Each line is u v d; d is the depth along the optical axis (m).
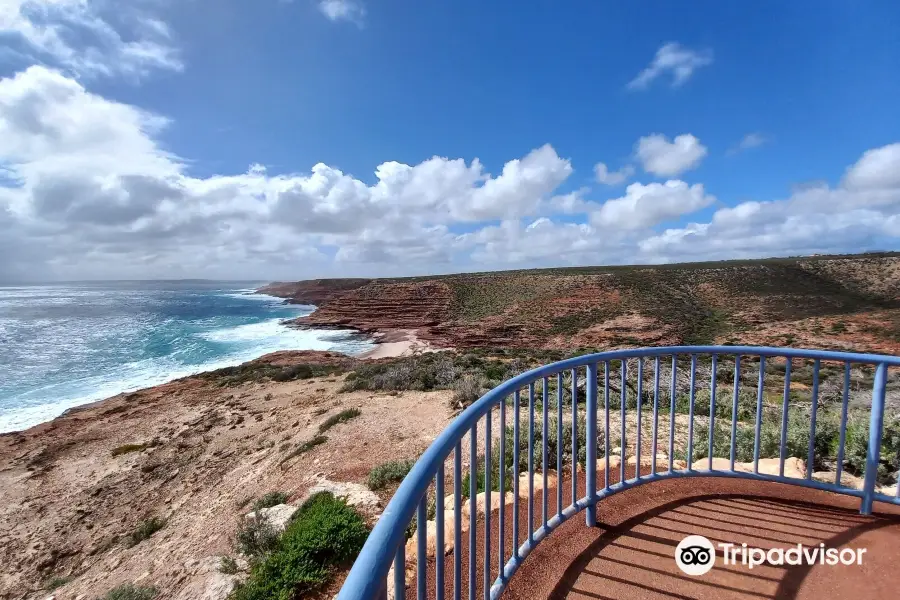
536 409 8.26
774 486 2.82
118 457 13.05
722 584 1.89
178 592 4.44
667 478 2.84
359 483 6.09
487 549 1.64
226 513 6.93
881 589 1.81
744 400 8.64
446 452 1.22
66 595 6.07
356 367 23.84
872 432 2.44
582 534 2.33
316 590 3.82
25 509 9.99
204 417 16.22
